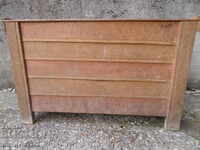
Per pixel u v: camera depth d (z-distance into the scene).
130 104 1.68
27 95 1.72
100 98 1.69
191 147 1.52
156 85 1.58
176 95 1.57
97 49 1.51
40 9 2.20
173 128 1.72
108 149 1.50
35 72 1.64
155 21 1.37
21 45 1.54
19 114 2.01
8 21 1.46
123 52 1.50
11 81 2.62
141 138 1.63
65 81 1.65
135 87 1.61
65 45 1.53
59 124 1.83
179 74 1.50
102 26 1.44
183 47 1.41
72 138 1.63
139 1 2.10
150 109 1.68
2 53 2.44
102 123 1.85
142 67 1.53
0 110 2.10
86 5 2.16
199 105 2.15
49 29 1.48
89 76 1.61
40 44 1.54
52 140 1.61
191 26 1.35
